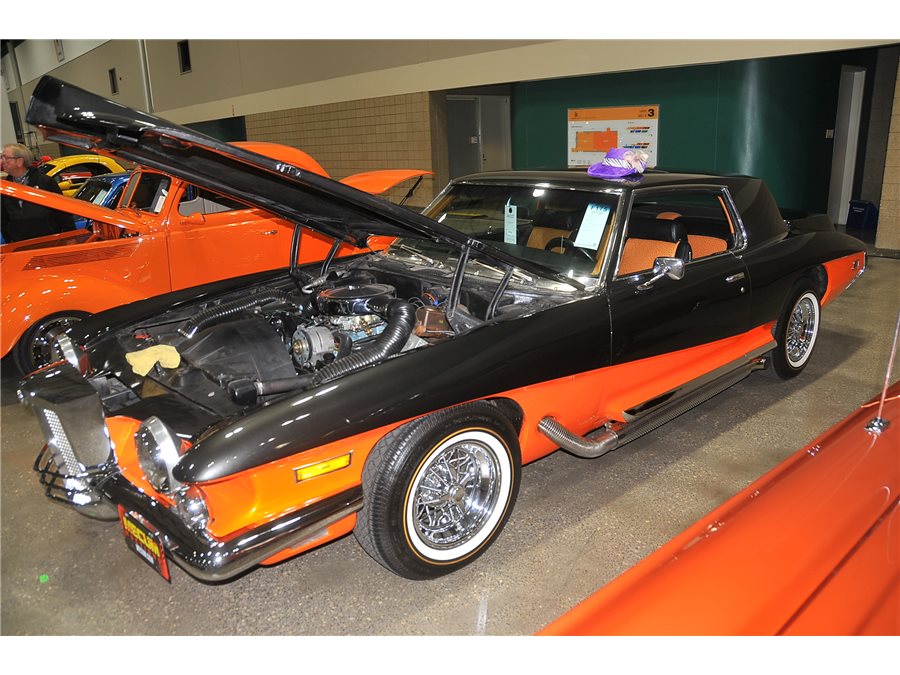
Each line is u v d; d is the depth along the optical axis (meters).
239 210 5.66
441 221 3.90
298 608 2.53
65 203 4.84
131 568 2.82
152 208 5.30
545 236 3.45
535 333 2.81
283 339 3.18
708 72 8.88
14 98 31.03
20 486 3.51
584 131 10.37
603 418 3.28
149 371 2.88
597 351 3.02
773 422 3.96
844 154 10.85
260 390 2.54
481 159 12.65
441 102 11.73
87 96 2.28
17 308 4.50
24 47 27.91
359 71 12.70
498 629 2.38
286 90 14.73
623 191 3.30
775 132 9.06
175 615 2.51
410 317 2.91
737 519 1.59
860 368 4.78
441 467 2.61
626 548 2.83
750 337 4.04
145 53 19.36
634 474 3.43
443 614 2.47
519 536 2.94
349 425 2.28
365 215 3.00
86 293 4.75
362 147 13.20
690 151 9.33
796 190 9.70
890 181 8.30
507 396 2.72
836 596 1.32
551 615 2.45
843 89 10.51
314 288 3.58
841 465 1.72
